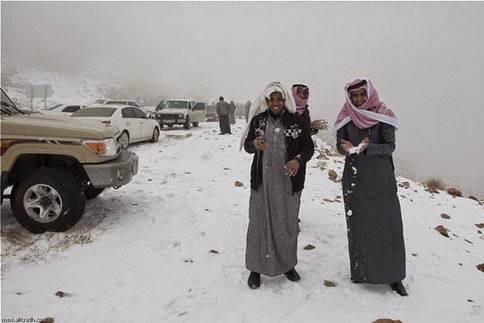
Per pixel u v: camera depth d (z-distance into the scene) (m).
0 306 3.19
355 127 3.50
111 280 3.67
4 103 5.28
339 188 7.75
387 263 3.44
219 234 4.89
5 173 4.60
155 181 7.80
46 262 4.00
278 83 3.45
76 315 3.09
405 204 7.06
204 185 7.54
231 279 3.72
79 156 4.75
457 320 3.17
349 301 3.37
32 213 4.69
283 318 3.09
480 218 6.88
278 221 3.48
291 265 3.59
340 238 4.82
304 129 3.50
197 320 3.05
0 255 4.12
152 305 3.26
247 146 3.56
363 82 3.38
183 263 4.06
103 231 4.86
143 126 14.26
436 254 4.61
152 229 5.00
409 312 3.23
